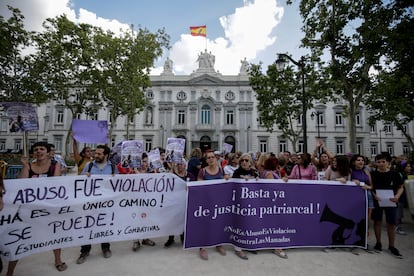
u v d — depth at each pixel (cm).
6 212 290
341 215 389
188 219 354
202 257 351
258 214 368
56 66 1564
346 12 818
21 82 1429
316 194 389
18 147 3656
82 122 386
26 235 299
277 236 369
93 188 343
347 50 864
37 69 1480
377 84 1103
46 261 337
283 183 383
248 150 2875
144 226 364
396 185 385
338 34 870
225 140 2945
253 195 372
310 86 1433
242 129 2927
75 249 383
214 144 2922
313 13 911
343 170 421
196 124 2950
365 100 1498
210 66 3123
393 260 357
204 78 3027
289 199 381
